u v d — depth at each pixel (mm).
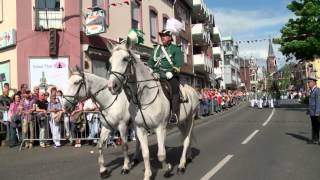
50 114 15969
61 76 21234
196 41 51531
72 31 21438
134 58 8609
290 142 15625
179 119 9914
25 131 15688
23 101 16047
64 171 10859
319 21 39094
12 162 12492
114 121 10203
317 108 14938
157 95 8875
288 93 108188
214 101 39500
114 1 25250
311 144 15000
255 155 12750
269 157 12336
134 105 8773
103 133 10266
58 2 21516
